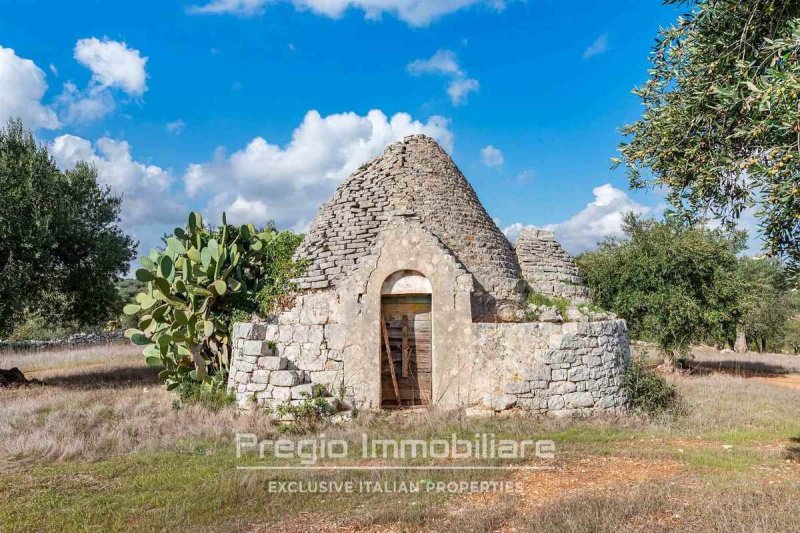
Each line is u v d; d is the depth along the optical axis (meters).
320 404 10.53
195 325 12.46
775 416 11.50
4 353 23.39
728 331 21.02
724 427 10.43
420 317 12.10
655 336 20.30
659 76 5.90
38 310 18.84
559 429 9.80
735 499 5.96
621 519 5.48
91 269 17.91
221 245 12.89
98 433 9.30
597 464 7.77
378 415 10.85
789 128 4.32
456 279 11.65
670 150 5.73
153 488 6.70
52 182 16.61
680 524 5.37
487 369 11.30
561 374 11.01
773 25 4.93
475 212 14.12
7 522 5.64
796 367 25.03
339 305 11.78
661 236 21.38
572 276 14.81
